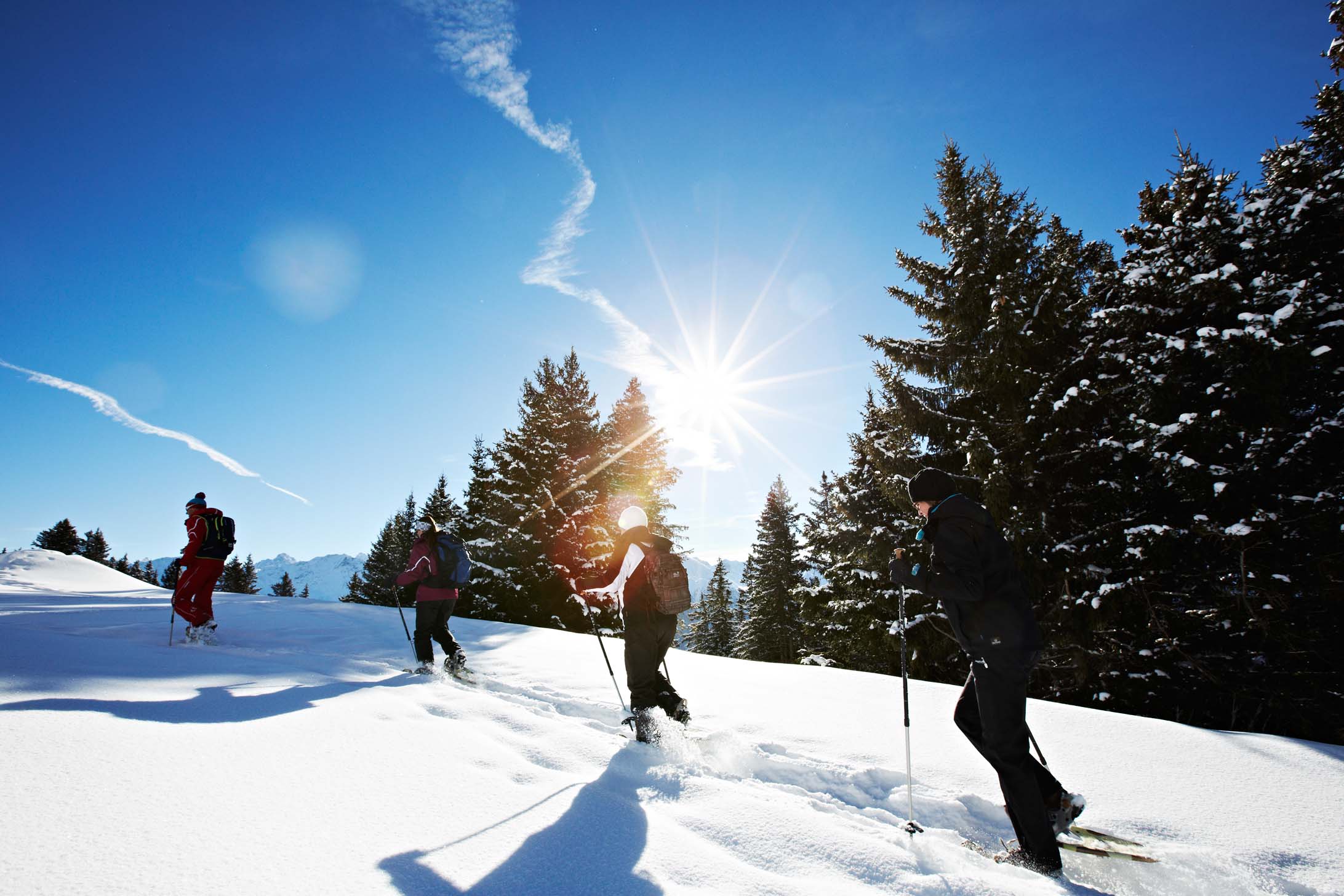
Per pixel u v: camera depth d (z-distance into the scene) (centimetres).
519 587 2331
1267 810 322
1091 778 371
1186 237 1160
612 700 541
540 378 3067
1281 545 954
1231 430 977
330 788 246
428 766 290
